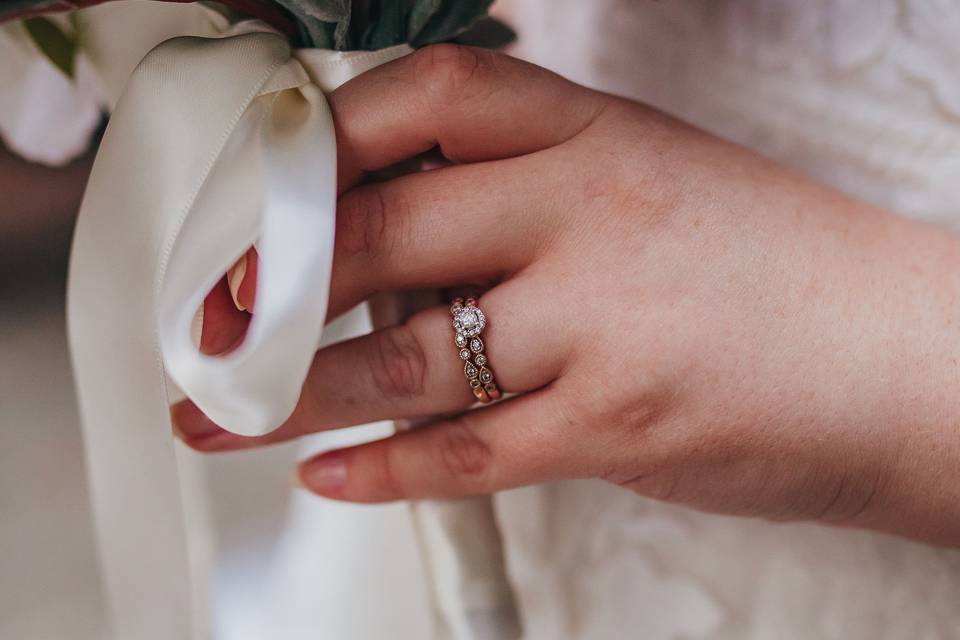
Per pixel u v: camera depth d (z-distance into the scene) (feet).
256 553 0.98
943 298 0.77
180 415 0.79
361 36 0.76
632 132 0.76
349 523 0.97
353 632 0.94
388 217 0.73
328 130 0.70
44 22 0.80
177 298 0.67
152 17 0.81
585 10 0.92
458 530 0.84
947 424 0.75
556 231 0.74
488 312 0.74
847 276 0.76
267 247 0.66
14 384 1.64
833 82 0.90
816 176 0.94
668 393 0.74
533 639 0.92
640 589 0.94
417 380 0.75
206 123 0.68
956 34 0.87
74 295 0.73
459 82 0.72
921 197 0.93
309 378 0.75
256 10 0.74
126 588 0.77
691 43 0.91
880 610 0.92
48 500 1.47
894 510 0.79
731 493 0.78
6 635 1.27
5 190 1.59
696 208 0.75
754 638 0.92
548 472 0.77
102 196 0.70
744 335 0.74
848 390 0.75
